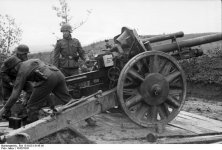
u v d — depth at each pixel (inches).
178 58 288.4
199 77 466.3
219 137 241.3
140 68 251.4
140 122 248.4
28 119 227.9
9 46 414.0
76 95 265.4
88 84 314.3
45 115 256.8
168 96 258.4
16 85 220.8
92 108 235.6
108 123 277.7
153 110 253.6
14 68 258.5
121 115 309.6
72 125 245.3
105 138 231.8
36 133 208.8
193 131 257.3
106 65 254.8
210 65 470.3
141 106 253.3
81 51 315.9
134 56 254.1
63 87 234.5
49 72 223.1
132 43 259.1
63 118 221.5
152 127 251.9
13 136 196.9
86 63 300.7
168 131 256.4
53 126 216.7
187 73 484.1
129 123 277.7
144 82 247.8
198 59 487.2
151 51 249.1
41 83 222.2
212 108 376.2
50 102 224.2
